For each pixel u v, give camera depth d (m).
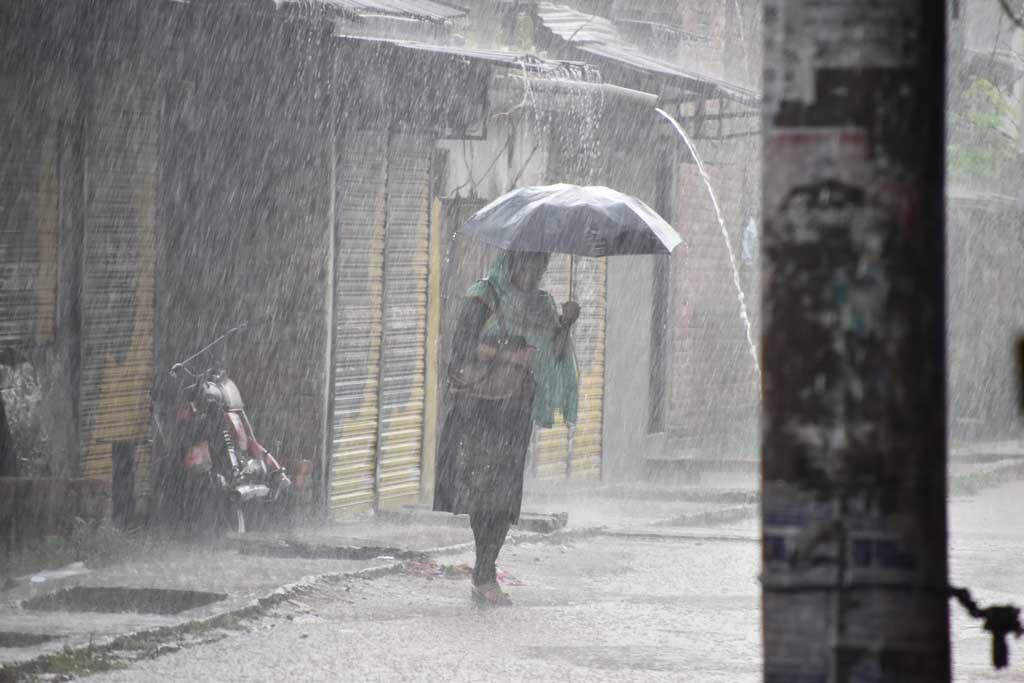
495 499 17.00
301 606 16.64
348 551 19.73
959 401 44.88
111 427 20.62
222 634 15.14
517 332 17.25
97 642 14.02
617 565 20.50
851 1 4.92
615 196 17.98
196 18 20.98
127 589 16.69
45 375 19.56
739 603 17.77
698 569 20.31
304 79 22.00
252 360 22.92
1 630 14.45
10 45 18.81
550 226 17.33
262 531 21.42
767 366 5.00
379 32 25.12
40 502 18.42
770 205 4.98
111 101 20.31
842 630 4.97
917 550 4.96
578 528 23.03
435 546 20.70
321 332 22.81
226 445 20.73
